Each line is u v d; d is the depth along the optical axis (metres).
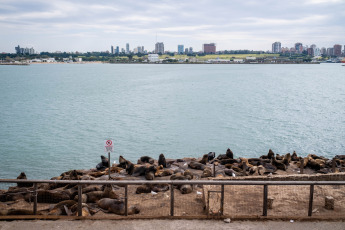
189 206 11.65
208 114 59.50
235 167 19.94
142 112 61.06
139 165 20.81
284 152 36.06
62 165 31.12
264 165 20.55
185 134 43.44
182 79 164.38
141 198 12.77
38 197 12.80
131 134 43.06
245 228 8.93
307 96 90.06
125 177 18.08
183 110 64.00
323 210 10.22
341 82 144.88
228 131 45.34
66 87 114.75
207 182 9.32
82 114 58.12
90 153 34.72
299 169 20.86
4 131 44.31
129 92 98.81
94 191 12.62
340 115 58.38
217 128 47.22
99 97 84.88
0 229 8.75
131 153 34.97
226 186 12.27
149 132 44.31
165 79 163.75
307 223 9.22
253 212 9.91
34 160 32.41
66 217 9.43
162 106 69.38
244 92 101.56
